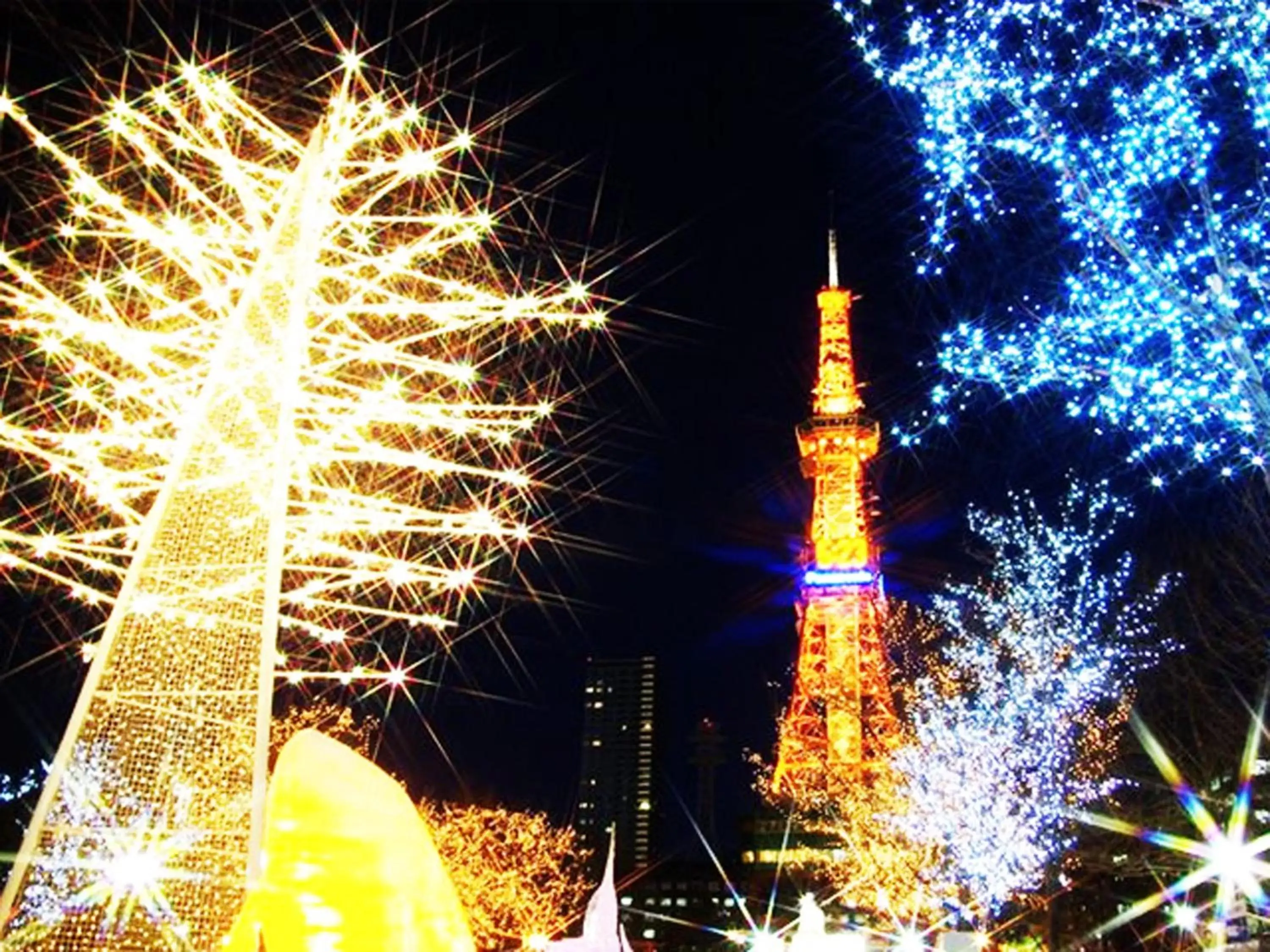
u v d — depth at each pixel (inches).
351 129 369.4
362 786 380.2
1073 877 1734.7
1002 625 1498.5
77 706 332.8
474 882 2303.2
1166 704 1416.1
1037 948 1815.9
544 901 2719.0
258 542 355.6
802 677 3051.2
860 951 605.9
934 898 1672.0
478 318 401.1
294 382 349.1
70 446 364.2
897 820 1712.6
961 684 1594.5
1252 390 443.8
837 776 2546.8
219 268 373.1
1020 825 1469.0
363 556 400.8
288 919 358.9
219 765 345.4
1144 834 1433.3
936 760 1560.0
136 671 343.0
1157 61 470.9
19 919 330.3
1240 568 975.6
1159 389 489.1
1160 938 1712.6
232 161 356.8
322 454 380.5
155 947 335.6
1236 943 1353.3
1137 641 1397.6
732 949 3993.6
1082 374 516.1
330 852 364.8
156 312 379.6
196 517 350.6
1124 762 1486.2
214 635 349.7
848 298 3978.8
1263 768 1258.6
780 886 3786.9
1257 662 1128.2
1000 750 1473.9
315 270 360.8
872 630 2910.9
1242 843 1241.4
